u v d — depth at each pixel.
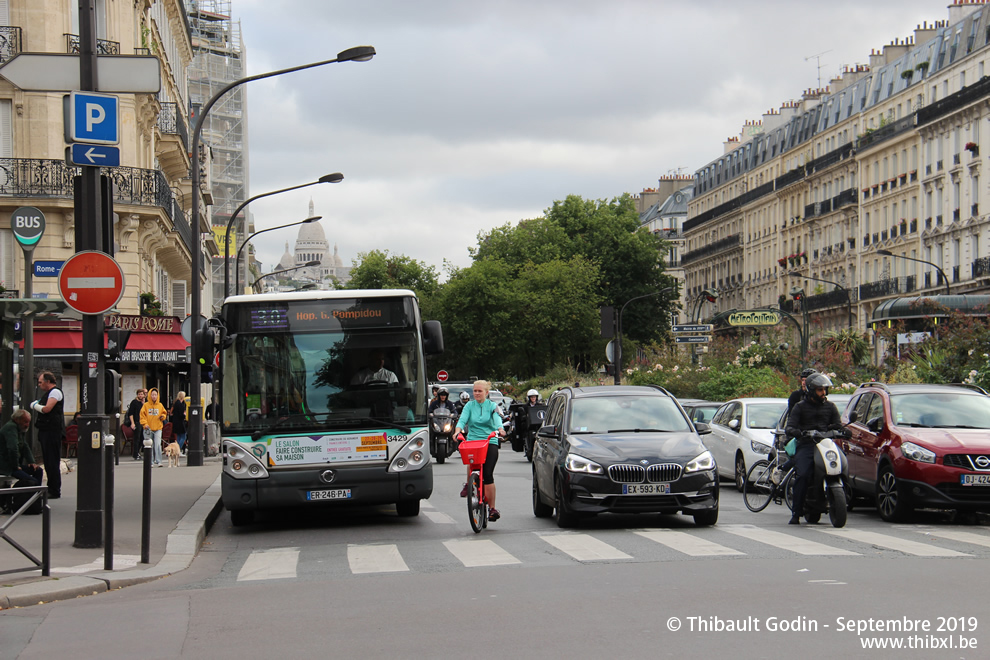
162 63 44.97
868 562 11.49
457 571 11.52
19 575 11.33
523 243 95.56
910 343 34.94
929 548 12.73
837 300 79.25
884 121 74.81
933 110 67.00
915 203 70.81
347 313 16.30
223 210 97.25
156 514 17.45
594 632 7.98
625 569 11.20
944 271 66.56
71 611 9.87
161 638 8.43
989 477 15.51
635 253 94.81
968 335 27.97
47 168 34.19
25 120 34.31
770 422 22.42
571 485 14.91
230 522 18.33
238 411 16.03
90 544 13.38
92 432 13.41
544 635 7.93
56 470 19.53
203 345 15.81
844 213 81.69
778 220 95.44
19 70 13.16
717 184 113.38
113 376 13.47
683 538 13.81
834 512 15.20
